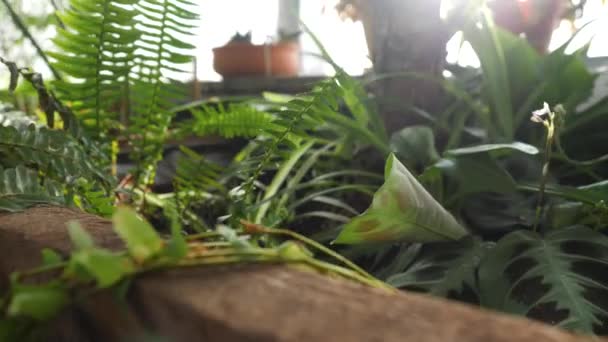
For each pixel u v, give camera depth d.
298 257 0.33
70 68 0.84
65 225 0.42
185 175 0.93
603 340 0.22
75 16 0.78
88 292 0.26
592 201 0.71
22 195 0.54
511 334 0.22
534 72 1.04
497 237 0.82
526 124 1.06
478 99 1.19
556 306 0.56
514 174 0.93
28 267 0.34
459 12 1.04
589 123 1.01
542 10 1.39
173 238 0.28
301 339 0.21
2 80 1.85
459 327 0.22
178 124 1.04
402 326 0.22
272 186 0.91
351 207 1.01
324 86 0.75
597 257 0.65
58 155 0.64
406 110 1.10
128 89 0.90
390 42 1.09
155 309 0.26
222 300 0.25
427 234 0.65
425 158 0.88
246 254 0.31
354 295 0.26
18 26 0.96
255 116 0.98
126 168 1.17
